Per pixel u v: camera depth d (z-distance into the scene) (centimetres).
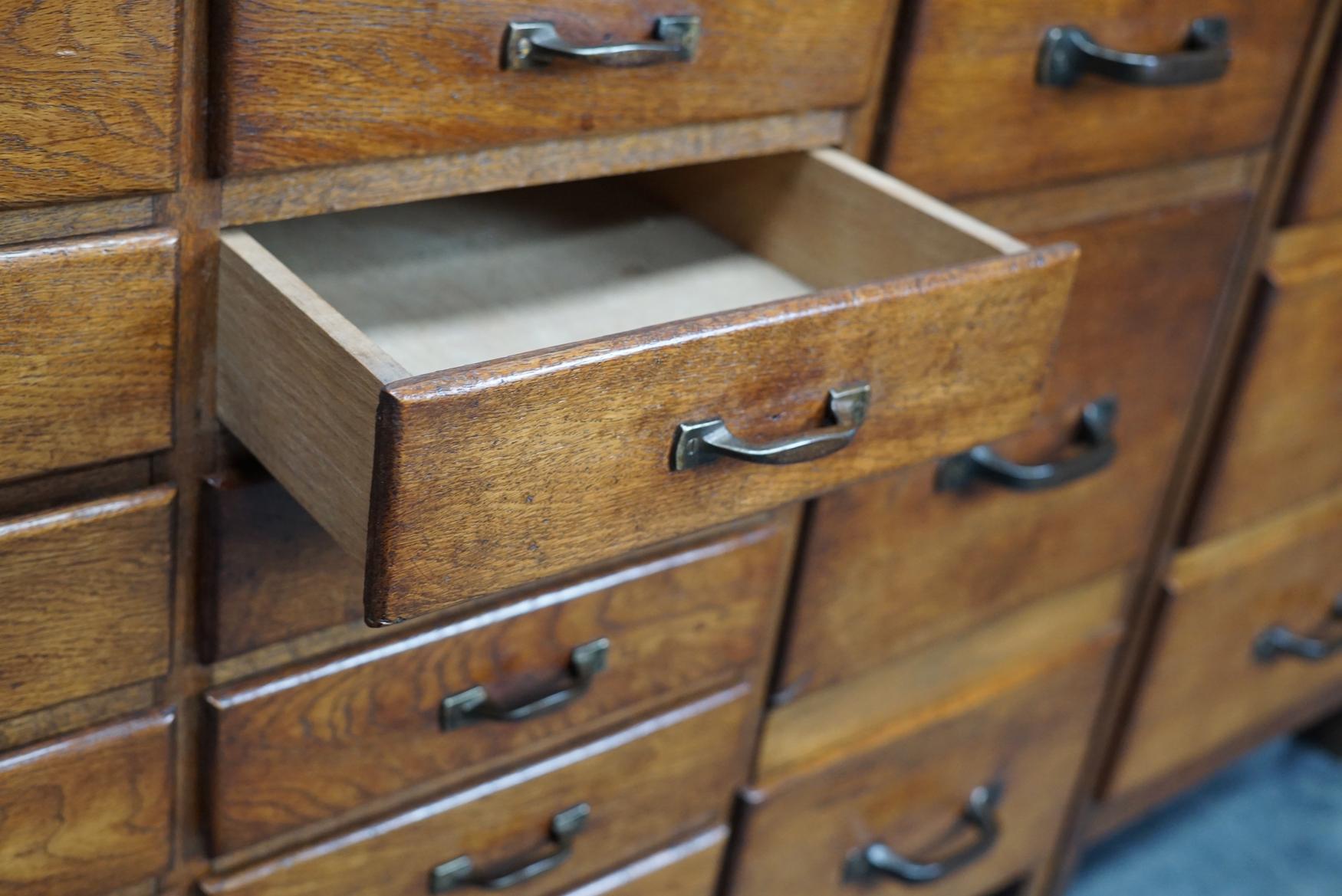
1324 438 170
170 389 104
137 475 106
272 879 119
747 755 141
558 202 131
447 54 103
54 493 103
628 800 134
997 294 109
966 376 110
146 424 104
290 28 99
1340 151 151
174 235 101
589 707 127
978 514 144
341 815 120
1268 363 158
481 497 95
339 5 99
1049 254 110
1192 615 169
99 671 108
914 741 152
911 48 122
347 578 114
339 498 97
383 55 101
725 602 130
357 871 122
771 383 102
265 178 102
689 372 99
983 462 138
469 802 125
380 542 93
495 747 124
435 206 127
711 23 111
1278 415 163
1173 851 200
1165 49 135
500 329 115
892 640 144
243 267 100
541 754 128
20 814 108
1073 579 157
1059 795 172
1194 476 162
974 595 148
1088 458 142
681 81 112
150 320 102
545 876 133
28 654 105
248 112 99
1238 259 152
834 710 145
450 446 93
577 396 95
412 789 122
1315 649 181
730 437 101
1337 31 145
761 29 114
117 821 112
